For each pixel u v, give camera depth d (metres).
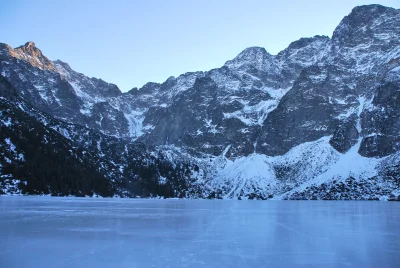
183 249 53.91
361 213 117.25
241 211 128.25
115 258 48.03
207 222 88.44
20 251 51.69
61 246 55.16
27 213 99.44
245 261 46.94
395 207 152.50
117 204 159.12
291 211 128.25
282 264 45.62
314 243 59.09
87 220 87.38
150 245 56.56
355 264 45.75
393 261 47.19
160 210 128.00
